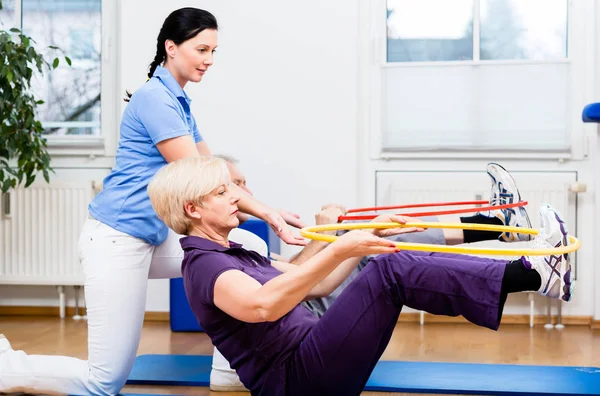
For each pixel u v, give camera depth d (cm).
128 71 434
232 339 187
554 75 409
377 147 429
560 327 406
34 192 439
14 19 457
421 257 185
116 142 450
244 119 428
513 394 260
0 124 404
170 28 258
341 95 422
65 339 374
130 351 257
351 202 423
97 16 452
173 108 252
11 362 257
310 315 194
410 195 413
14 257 441
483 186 407
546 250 170
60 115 455
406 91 422
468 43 421
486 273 181
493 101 414
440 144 420
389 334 190
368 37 429
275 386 185
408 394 266
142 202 255
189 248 182
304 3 423
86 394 254
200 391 273
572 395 256
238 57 428
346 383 184
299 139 425
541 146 411
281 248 430
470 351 344
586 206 412
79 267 437
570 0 411
